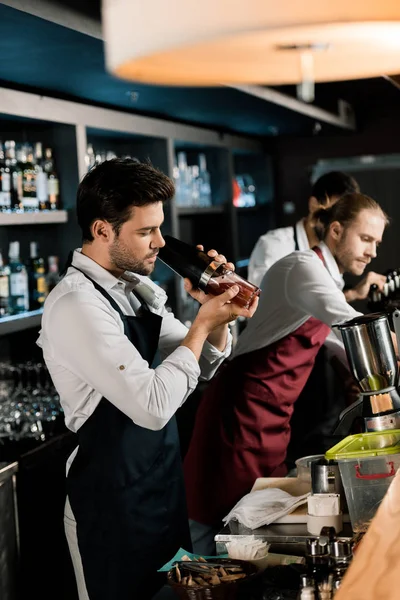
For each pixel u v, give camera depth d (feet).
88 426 6.91
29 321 11.27
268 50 4.07
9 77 11.12
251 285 6.74
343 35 3.79
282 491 6.81
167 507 7.22
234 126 18.58
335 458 5.97
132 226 6.56
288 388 9.81
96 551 7.00
